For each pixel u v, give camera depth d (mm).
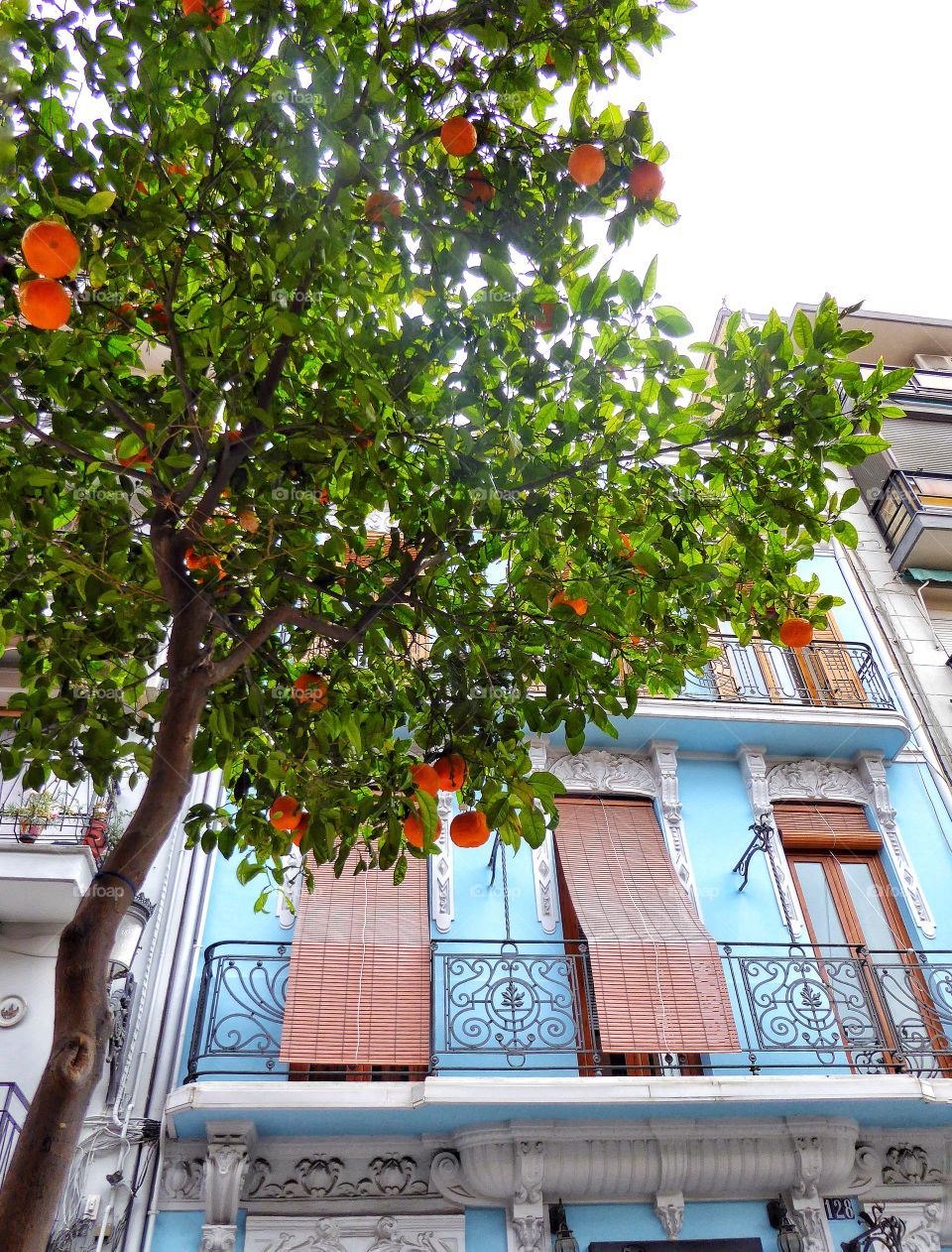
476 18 3426
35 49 3258
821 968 7812
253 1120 6480
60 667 4164
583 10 3381
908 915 8672
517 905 8156
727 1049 7207
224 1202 6340
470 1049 6762
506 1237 6621
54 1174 2299
